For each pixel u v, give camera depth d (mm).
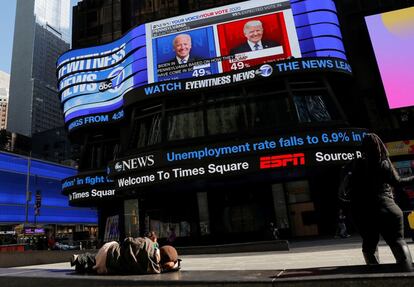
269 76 22203
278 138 19625
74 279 5164
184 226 24875
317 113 21750
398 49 23828
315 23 24469
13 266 14461
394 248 4027
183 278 4512
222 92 23422
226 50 25156
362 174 4324
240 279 4039
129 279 4719
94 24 43938
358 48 25359
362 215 4316
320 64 22062
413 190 18688
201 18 26297
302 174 22062
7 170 54594
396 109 22938
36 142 120312
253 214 23812
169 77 25625
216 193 24719
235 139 21438
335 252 11000
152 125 23891
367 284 3406
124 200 26375
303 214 22938
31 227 50656
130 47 27500
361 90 24438
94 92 29172
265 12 25281
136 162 21422
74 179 27203
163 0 40156
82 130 29406
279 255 11672
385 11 25469
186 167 20438
